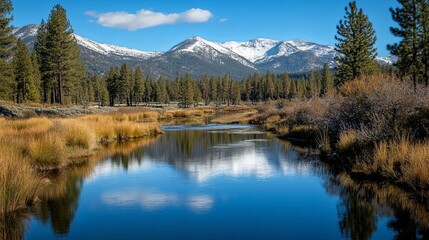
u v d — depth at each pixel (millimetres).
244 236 6527
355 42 37562
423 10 27422
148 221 7340
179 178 11406
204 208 8234
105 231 6805
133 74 112500
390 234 6508
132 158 15352
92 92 109875
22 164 9227
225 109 83250
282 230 6832
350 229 6824
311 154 15656
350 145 13312
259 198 9000
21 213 7887
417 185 8844
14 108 33656
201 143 20734
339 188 9797
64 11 50781
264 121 36344
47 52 48250
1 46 42625
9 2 41625
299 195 9234
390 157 10273
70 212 7926
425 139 10633
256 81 144000
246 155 15969
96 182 10828
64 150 14141
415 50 28422
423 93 14492
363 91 16250
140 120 39969
